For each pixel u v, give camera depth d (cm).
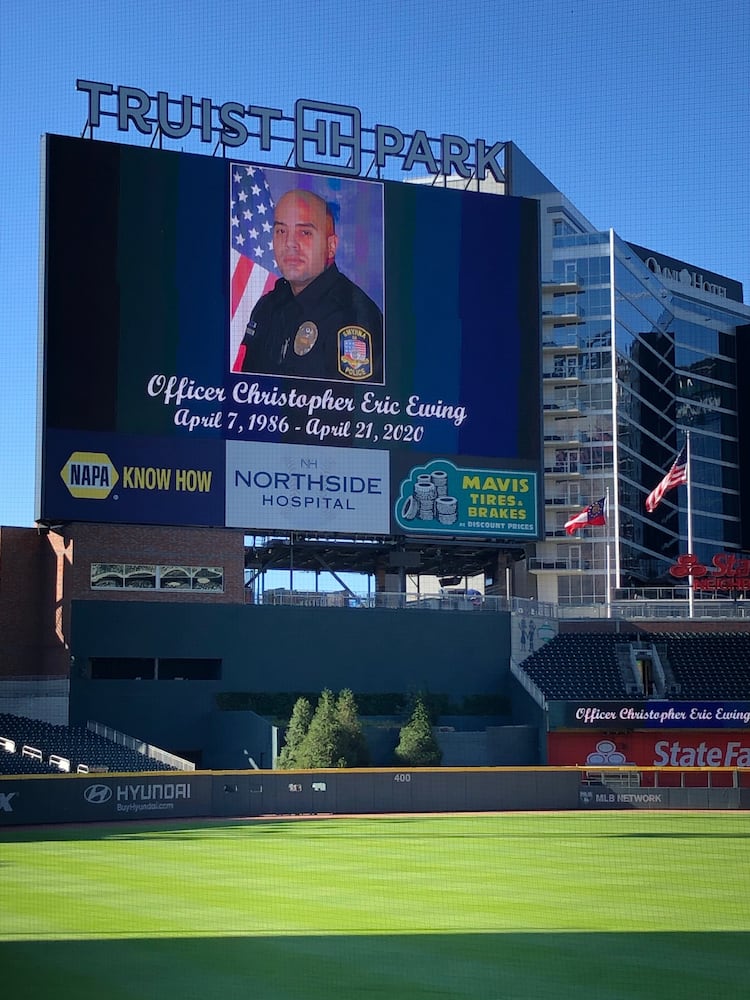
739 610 7512
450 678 6656
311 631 6431
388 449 6216
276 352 6084
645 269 11681
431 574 7531
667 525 11725
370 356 6231
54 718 5894
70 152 5828
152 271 5909
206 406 5947
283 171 6206
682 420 12412
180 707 6169
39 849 3697
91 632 6041
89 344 5775
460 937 2275
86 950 2131
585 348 10600
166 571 6222
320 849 3709
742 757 6319
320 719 5578
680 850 3738
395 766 5931
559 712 6216
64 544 6109
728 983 1927
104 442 5766
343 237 6262
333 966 2023
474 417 6362
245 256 6078
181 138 6284
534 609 7112
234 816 4797
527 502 6406
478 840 3984
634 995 1852
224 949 2150
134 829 4334
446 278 6391
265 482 6009
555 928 2377
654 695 6525
